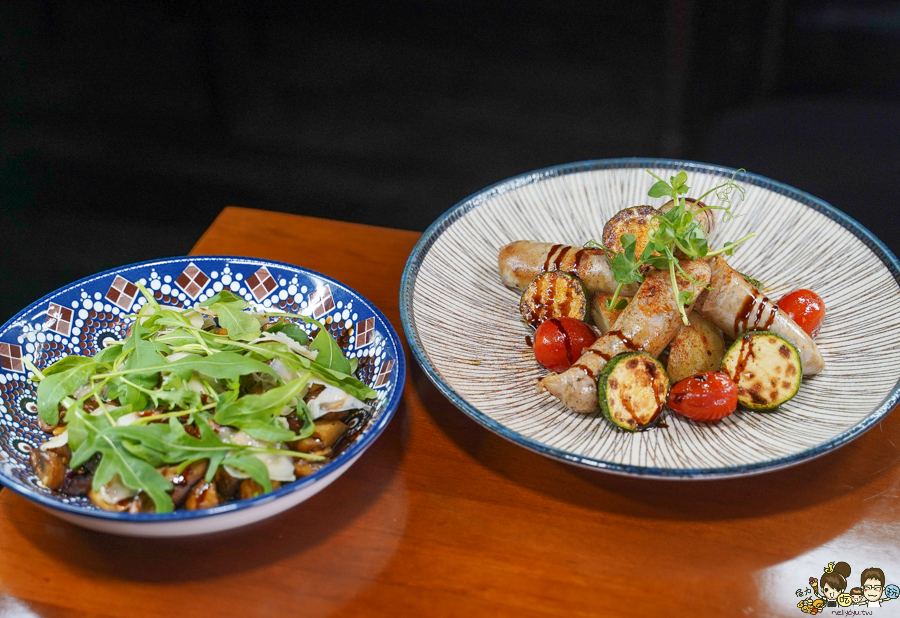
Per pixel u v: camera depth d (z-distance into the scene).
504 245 0.71
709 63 1.42
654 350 0.60
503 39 1.69
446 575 0.52
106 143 1.55
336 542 0.53
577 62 1.62
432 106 1.61
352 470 0.57
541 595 0.51
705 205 0.69
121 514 0.48
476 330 0.65
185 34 1.67
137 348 0.55
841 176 1.21
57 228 1.42
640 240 0.65
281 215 0.78
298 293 0.64
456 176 1.47
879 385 0.58
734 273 0.62
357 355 0.61
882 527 0.54
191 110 1.62
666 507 0.55
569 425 0.58
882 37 1.38
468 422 0.60
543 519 0.54
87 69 1.65
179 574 0.52
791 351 0.59
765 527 0.54
